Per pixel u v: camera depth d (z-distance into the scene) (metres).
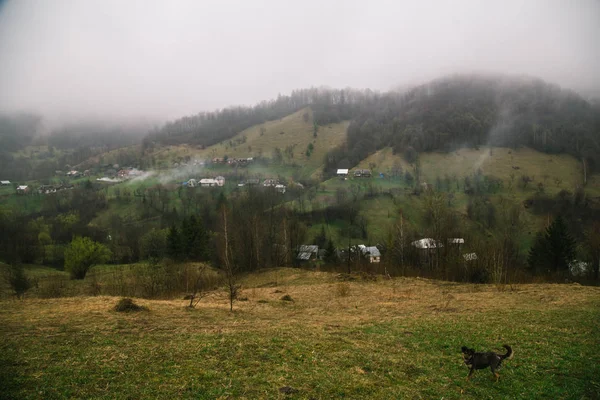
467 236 66.19
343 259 79.56
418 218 120.56
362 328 19.17
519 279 45.56
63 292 45.75
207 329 17.77
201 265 63.34
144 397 10.13
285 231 72.50
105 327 17.17
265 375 12.10
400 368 13.40
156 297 37.94
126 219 141.75
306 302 29.80
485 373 13.04
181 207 150.50
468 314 22.67
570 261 63.72
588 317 20.50
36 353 13.34
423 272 55.47
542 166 171.62
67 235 108.44
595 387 11.85
